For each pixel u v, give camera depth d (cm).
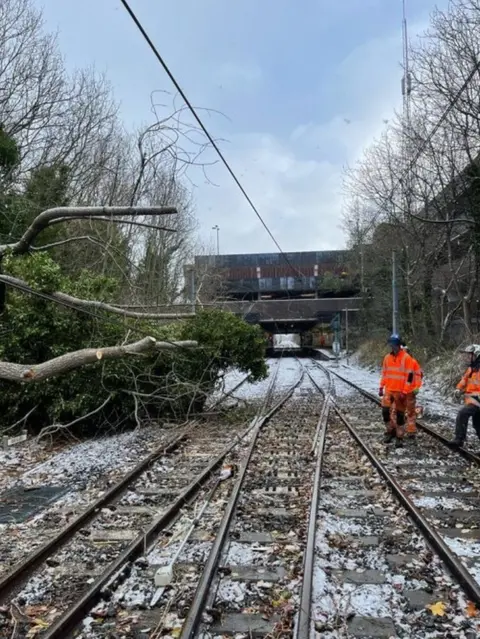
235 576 491
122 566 501
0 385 1224
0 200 1795
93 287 1275
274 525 623
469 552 545
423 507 691
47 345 1253
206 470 857
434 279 3384
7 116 2047
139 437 1245
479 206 2302
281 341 12950
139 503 722
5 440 1164
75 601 442
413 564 516
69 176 2144
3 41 1948
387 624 409
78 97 2228
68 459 1015
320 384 2714
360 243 4872
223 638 395
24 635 402
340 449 1058
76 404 1209
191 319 1623
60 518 667
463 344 2295
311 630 400
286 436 1218
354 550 552
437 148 2723
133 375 1281
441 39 2205
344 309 5828
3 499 756
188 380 1452
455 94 2180
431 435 1199
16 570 489
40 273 1189
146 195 1589
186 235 3119
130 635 398
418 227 3209
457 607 434
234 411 1616
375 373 3675
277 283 5984
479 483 804
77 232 1702
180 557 536
